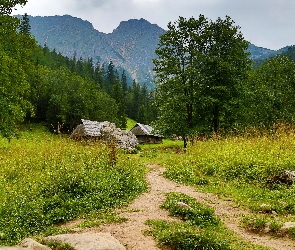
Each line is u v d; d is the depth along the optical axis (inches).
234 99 1444.4
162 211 510.6
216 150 936.9
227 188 668.7
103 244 329.7
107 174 683.4
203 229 423.8
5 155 884.0
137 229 414.9
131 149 1467.8
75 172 643.5
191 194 627.2
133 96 6077.8
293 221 465.4
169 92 1565.0
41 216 470.6
